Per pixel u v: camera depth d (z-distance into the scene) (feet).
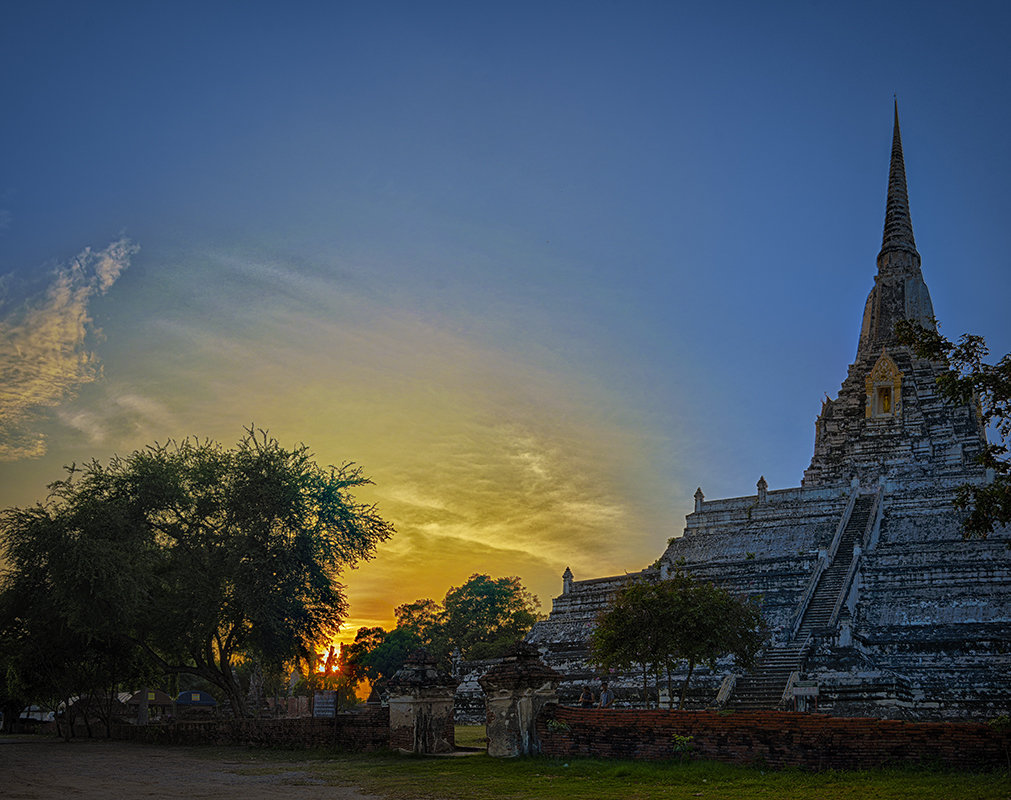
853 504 252.62
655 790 65.41
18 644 172.86
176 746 133.59
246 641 167.94
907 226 348.79
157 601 160.86
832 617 191.31
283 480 160.04
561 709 87.86
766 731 75.31
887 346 322.34
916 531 234.17
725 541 268.62
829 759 72.33
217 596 152.66
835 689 147.13
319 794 68.49
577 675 212.02
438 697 99.25
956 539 222.07
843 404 313.94
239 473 161.38
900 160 359.25
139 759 107.55
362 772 82.28
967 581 197.16
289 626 163.43
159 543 167.84
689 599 133.39
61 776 85.97
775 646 194.08
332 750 106.01
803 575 223.10
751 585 227.81
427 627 398.01
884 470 274.57
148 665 185.68
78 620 153.58
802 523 264.11
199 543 161.89
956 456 277.64
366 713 105.81
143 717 197.77
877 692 144.05
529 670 90.22
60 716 198.49
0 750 130.72
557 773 75.87
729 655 187.93
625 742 82.12
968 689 146.20
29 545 154.51
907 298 334.85
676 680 188.75
